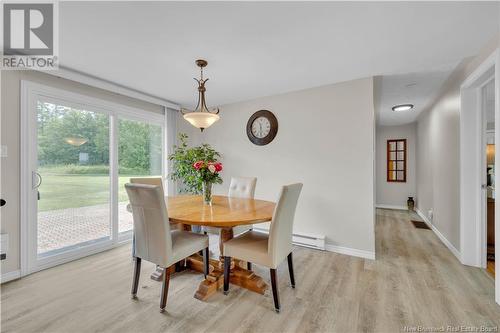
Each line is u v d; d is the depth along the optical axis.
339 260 2.66
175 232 2.17
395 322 1.59
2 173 2.17
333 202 2.99
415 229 4.00
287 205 1.80
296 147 3.28
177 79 2.87
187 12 1.61
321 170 3.08
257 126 3.64
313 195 3.13
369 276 2.26
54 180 2.58
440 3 1.52
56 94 2.55
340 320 1.62
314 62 2.40
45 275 2.29
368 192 2.78
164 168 3.97
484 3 1.51
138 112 3.50
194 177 3.07
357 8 1.57
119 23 1.73
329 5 1.54
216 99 3.72
